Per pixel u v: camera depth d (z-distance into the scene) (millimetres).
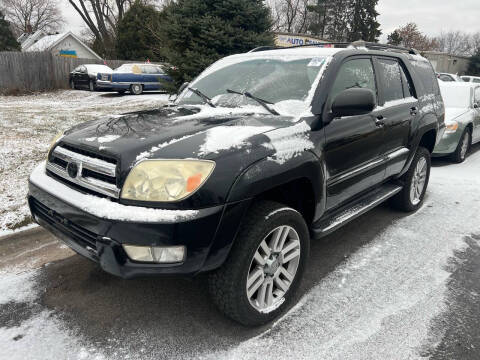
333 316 2566
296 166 2400
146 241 1980
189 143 2193
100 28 36656
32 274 3037
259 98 3016
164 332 2393
